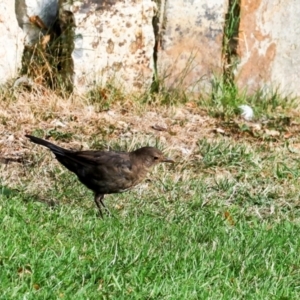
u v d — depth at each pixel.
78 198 13.36
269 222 13.38
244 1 19.00
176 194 14.09
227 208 13.63
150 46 18.41
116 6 17.95
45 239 10.81
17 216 11.60
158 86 18.69
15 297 8.97
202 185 14.53
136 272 10.00
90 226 11.71
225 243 11.76
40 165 14.52
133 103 18.02
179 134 17.12
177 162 15.38
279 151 16.70
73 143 15.95
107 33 17.97
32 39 18.16
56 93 17.84
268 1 19.19
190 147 16.42
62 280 9.55
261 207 14.03
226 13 19.08
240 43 19.11
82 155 12.55
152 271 10.21
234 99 18.98
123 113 17.75
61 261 10.05
